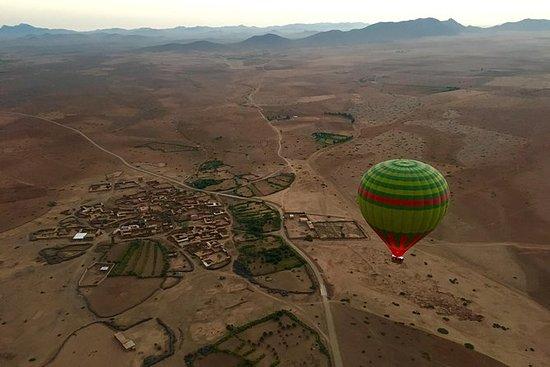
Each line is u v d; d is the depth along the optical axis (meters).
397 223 61.75
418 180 60.59
